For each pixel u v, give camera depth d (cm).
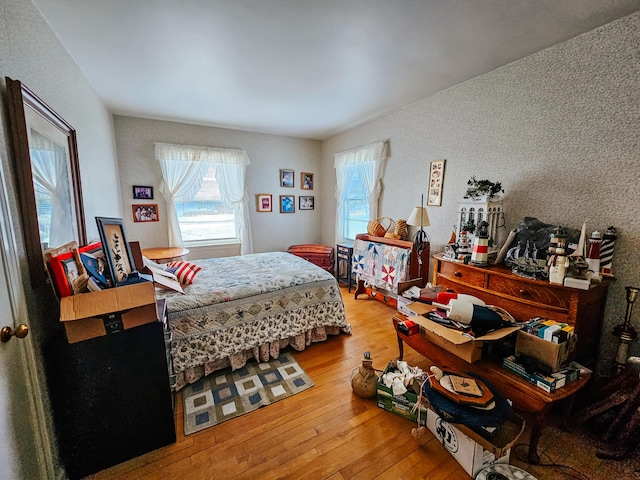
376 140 382
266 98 303
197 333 203
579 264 166
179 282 234
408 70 239
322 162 518
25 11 137
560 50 196
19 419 104
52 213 147
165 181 388
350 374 217
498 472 130
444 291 237
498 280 200
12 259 105
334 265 482
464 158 271
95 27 172
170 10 159
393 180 360
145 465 141
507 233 236
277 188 483
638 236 169
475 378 150
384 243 351
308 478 134
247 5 155
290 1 152
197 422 168
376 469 139
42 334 128
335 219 487
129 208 375
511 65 226
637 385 153
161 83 260
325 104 323
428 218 292
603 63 177
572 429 162
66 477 132
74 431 132
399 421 170
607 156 179
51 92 165
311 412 177
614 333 171
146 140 378
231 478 134
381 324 307
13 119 114
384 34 184
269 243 488
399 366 192
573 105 192
